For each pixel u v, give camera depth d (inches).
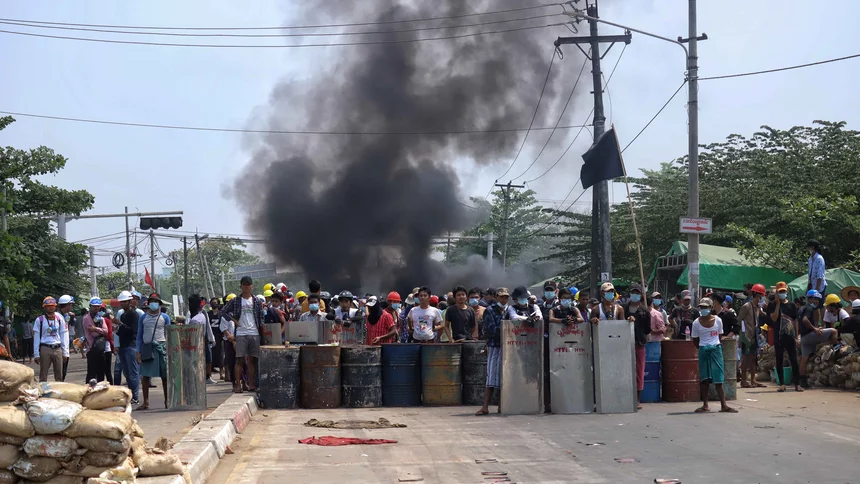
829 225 1023.6
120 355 530.9
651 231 1385.3
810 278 645.3
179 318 650.8
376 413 498.6
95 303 567.2
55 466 234.7
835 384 597.6
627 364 489.7
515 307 497.0
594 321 492.1
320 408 522.6
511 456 338.6
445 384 532.4
